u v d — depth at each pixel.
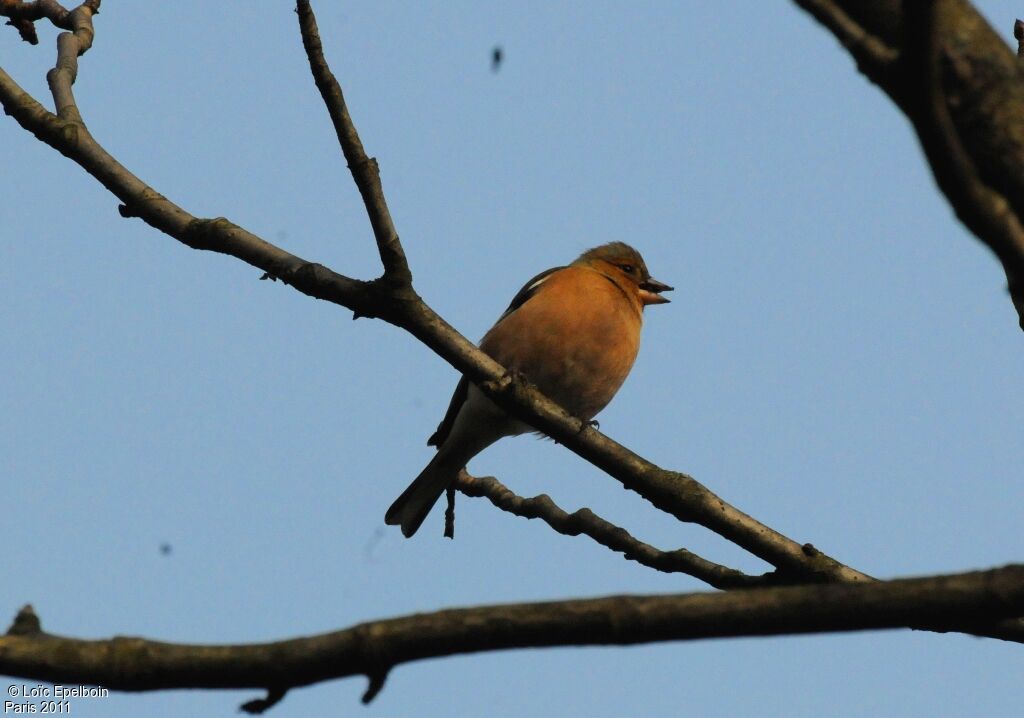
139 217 8.86
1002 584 4.82
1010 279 4.88
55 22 10.16
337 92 7.95
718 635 4.97
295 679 5.00
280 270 8.63
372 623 5.04
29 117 8.91
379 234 8.40
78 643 5.03
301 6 7.75
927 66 4.16
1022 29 8.14
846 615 4.91
